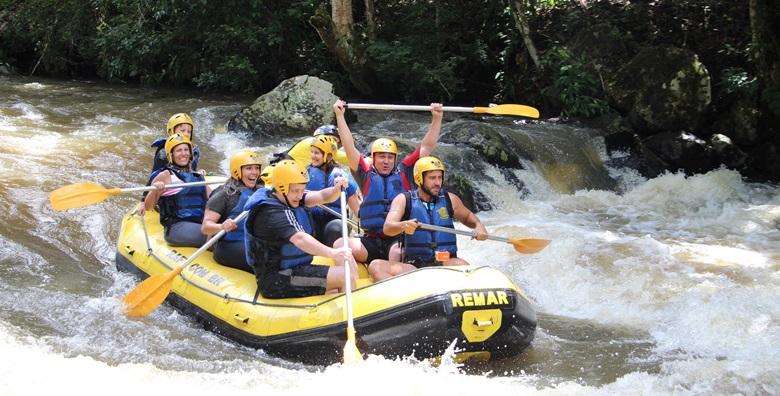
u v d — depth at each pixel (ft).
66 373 15.26
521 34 41.65
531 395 15.43
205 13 47.50
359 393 14.96
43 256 22.80
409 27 46.24
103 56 53.72
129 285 21.04
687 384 16.47
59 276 21.65
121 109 41.52
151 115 40.09
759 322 20.06
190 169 22.04
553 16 43.78
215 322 18.49
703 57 40.14
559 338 19.49
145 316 19.38
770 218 30.71
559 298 22.38
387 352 16.46
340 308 16.70
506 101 43.42
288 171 17.13
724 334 19.58
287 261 17.52
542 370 17.40
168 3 47.80
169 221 21.20
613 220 30.42
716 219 30.96
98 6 53.98
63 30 54.60
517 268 23.93
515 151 33.91
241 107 41.88
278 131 36.17
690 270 23.71
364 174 19.72
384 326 16.34
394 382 15.43
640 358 18.28
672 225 29.99
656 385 16.37
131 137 35.50
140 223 22.65
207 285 19.07
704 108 37.17
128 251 21.79
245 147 34.99
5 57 56.90
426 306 16.21
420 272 16.92
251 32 46.14
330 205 21.12
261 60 49.24
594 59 39.91
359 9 48.80
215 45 48.01
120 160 31.86
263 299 17.84
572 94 38.88
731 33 40.47
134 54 50.44
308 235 16.97
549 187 33.60
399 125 38.17
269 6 47.52
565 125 38.47
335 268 17.46
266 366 16.71
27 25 56.75
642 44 40.81
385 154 19.33
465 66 45.29
